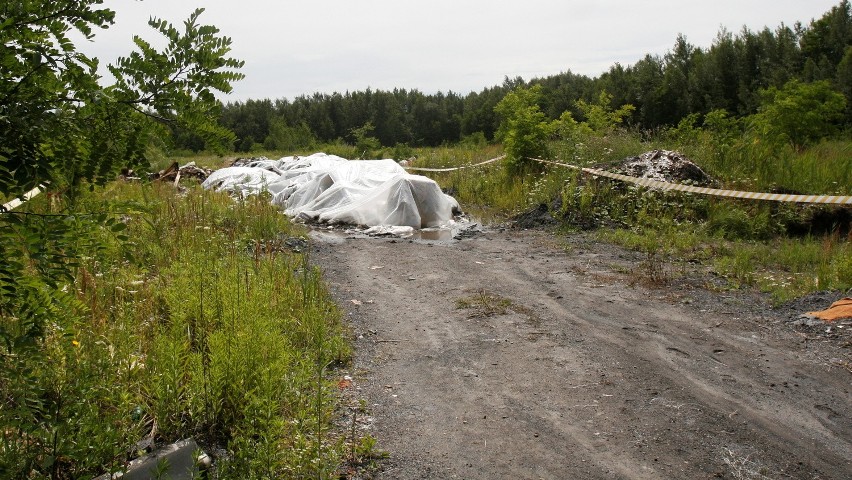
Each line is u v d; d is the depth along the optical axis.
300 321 5.93
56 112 2.29
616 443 4.28
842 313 6.44
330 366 5.43
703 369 5.47
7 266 2.24
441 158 23.16
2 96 2.21
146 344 4.79
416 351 5.86
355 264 9.24
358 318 6.75
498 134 27.16
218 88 2.54
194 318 5.25
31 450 3.12
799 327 6.43
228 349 4.27
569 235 11.23
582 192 12.21
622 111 21.88
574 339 6.15
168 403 3.96
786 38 48.78
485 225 12.72
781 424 4.55
